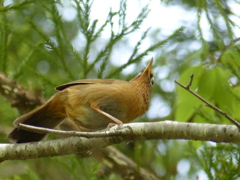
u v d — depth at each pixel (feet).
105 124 33.83
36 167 45.91
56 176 46.70
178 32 37.65
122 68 38.19
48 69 52.08
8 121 44.27
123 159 39.32
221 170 30.89
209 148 31.53
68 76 38.45
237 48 30.40
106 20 35.94
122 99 32.65
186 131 23.16
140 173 39.17
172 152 46.83
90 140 26.76
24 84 45.27
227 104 35.81
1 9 28.45
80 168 34.86
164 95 52.03
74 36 54.95
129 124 25.29
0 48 38.42
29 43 38.22
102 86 32.76
